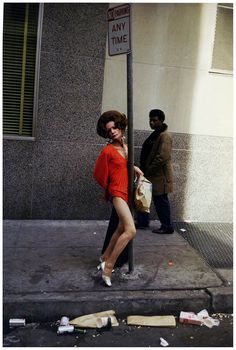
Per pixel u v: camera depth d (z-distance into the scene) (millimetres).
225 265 4816
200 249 5340
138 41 6059
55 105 5918
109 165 4066
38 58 5758
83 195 6207
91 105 6020
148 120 6258
